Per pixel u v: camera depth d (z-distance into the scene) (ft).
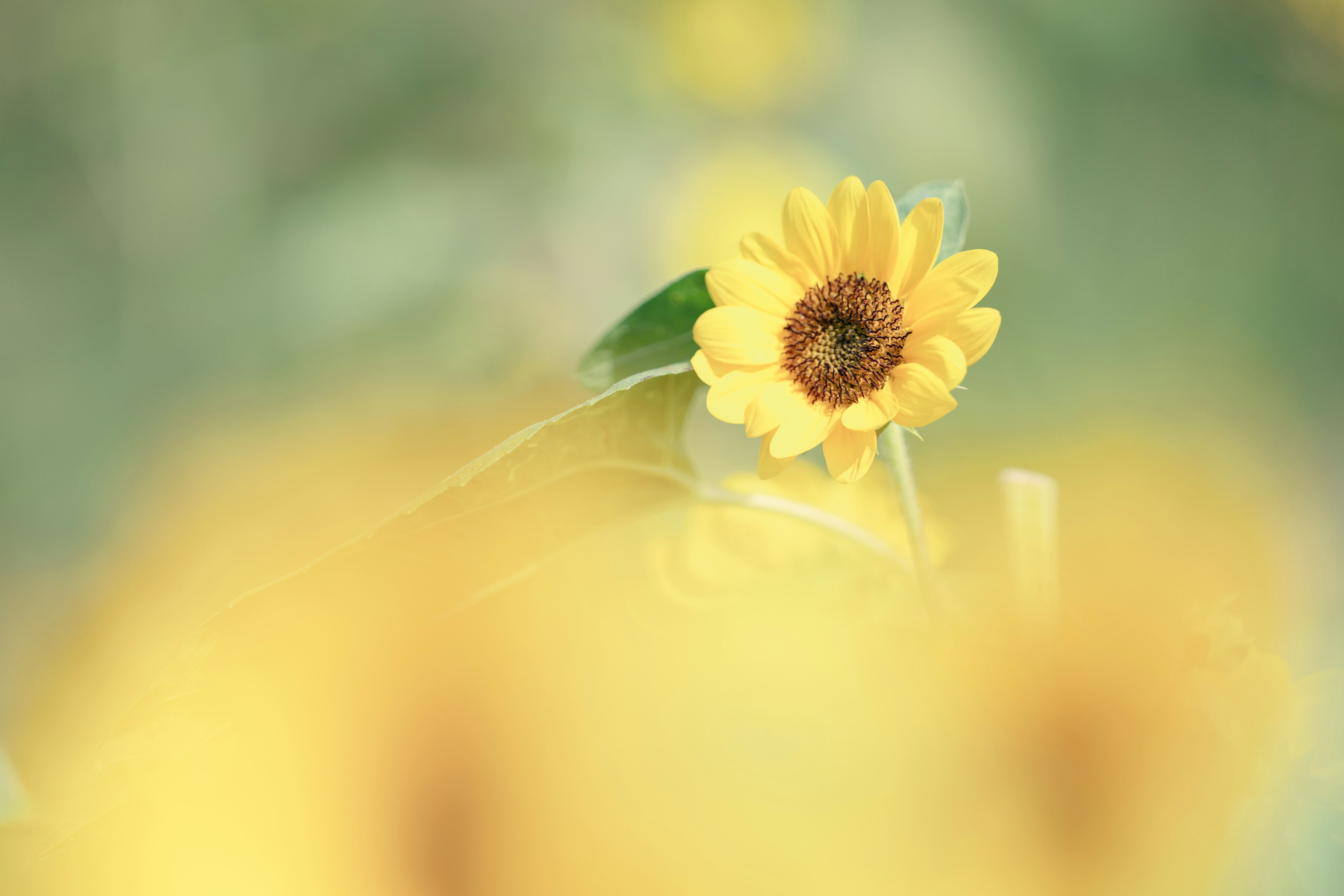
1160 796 4.41
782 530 5.03
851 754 4.33
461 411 13.55
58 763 4.99
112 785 4.46
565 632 4.45
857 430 4.79
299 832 4.33
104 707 5.11
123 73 16.76
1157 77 17.80
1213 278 18.25
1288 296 18.85
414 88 15.40
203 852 4.35
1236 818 4.46
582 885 4.29
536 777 4.30
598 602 4.70
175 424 15.25
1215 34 18.31
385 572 4.61
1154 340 17.31
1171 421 15.83
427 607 4.63
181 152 16.49
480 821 4.30
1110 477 13.82
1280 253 18.92
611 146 14.69
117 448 15.89
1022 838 4.33
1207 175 18.51
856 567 5.00
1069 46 16.81
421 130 15.15
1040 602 4.61
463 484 4.66
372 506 13.12
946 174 15.16
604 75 14.94
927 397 4.76
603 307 14.20
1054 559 4.71
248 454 14.03
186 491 13.84
